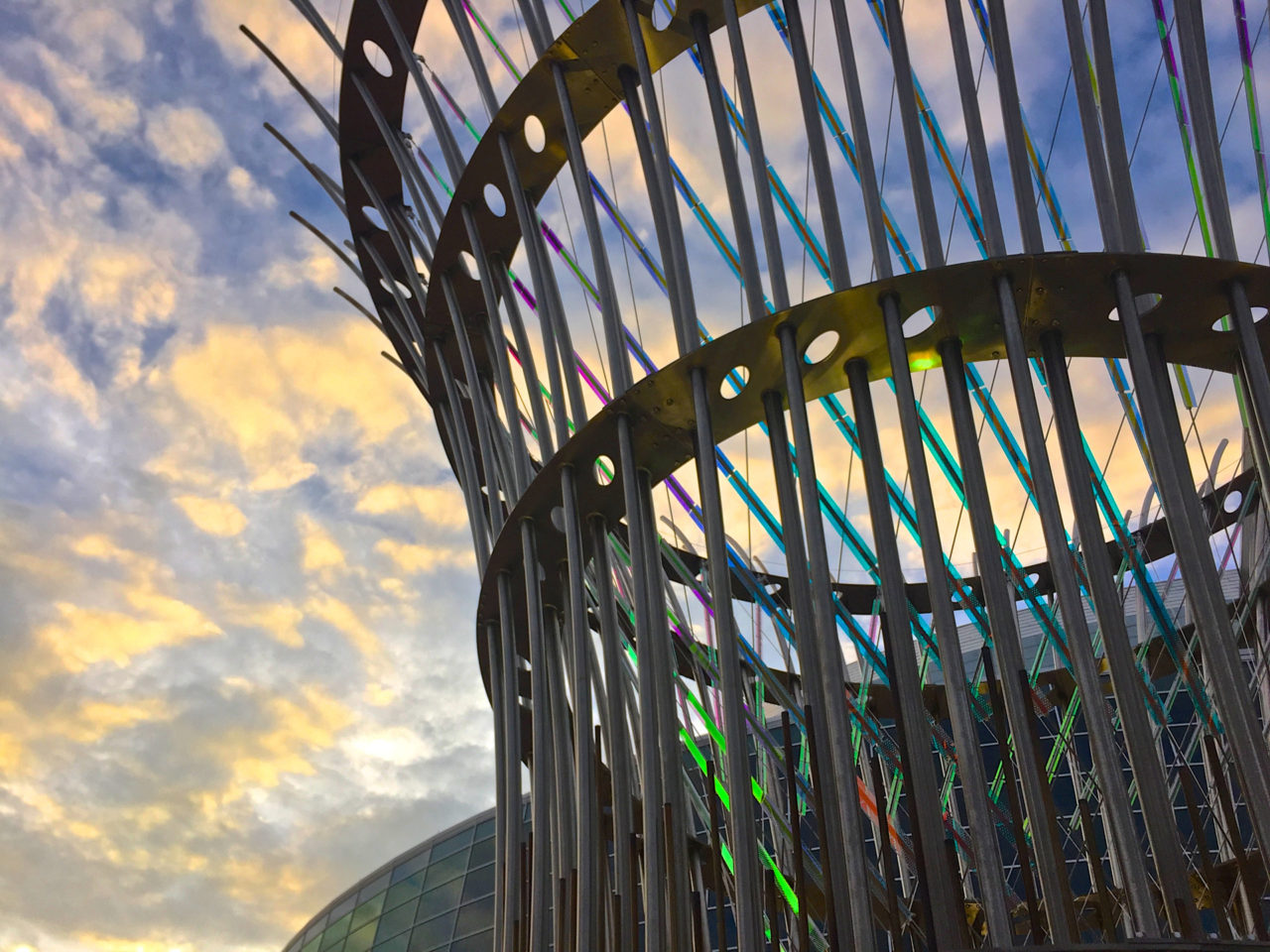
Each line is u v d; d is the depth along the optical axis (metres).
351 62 22.02
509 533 18.22
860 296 14.74
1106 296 14.84
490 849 48.78
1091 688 12.72
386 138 21.45
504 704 18.28
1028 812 12.28
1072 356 15.84
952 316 15.05
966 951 11.77
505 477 19.36
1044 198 18.52
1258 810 12.47
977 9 17.44
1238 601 23.69
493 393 20.69
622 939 14.71
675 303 15.95
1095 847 12.30
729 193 15.89
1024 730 12.59
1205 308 15.07
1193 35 15.43
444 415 23.11
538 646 17.38
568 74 18.44
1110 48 15.09
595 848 15.71
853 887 12.41
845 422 18.72
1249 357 14.39
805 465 14.30
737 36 16.12
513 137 19.20
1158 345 15.61
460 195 19.75
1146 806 12.38
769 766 22.72
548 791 16.77
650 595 15.91
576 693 16.11
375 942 48.69
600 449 16.98
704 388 15.52
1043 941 12.12
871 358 15.64
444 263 20.59
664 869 14.31
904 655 13.33
